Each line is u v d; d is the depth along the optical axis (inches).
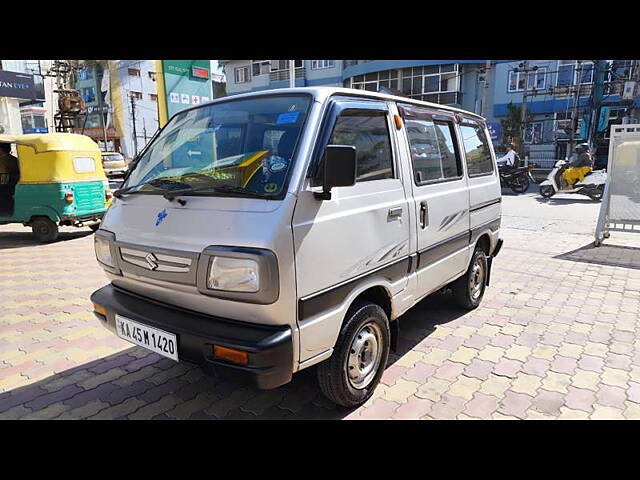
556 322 177.2
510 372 138.3
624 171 301.7
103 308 115.1
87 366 144.6
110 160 1038.4
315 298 97.3
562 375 136.2
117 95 1872.5
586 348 154.1
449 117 161.6
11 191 373.4
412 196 130.5
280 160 99.3
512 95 1079.0
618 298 204.2
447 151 157.5
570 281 231.0
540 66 1027.3
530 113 1053.8
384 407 120.3
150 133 2006.6
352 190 108.8
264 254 87.2
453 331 169.0
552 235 348.8
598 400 122.8
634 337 162.6
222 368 91.5
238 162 105.4
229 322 96.1
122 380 135.7
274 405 122.1
